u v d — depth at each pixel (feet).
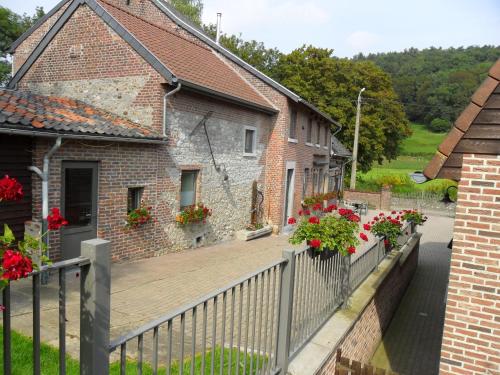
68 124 25.43
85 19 36.45
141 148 31.86
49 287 22.15
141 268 29.91
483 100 13.11
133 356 14.71
